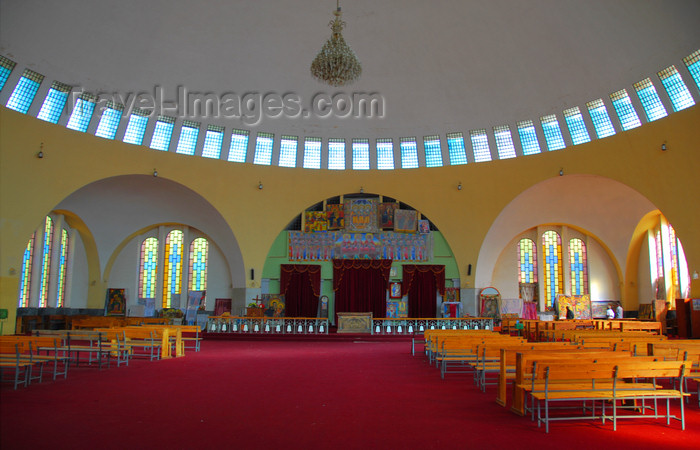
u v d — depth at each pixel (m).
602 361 7.06
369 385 10.25
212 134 27.14
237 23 23.30
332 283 28.44
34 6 19.52
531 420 7.29
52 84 21.75
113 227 27.97
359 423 7.08
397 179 28.31
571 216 27.73
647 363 7.11
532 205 27.23
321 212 28.41
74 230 27.42
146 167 25.11
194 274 29.61
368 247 28.34
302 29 23.95
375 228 28.30
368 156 28.59
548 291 28.88
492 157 27.14
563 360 6.99
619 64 21.81
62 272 26.89
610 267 28.45
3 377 10.80
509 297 29.09
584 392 7.17
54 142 22.17
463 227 27.61
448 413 7.72
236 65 24.80
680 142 20.94
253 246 27.62
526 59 23.88
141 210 27.77
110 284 28.98
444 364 11.48
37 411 7.64
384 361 14.55
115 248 28.77
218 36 23.62
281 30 23.91
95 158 23.50
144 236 29.48
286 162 28.41
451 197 27.80
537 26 22.59
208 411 7.74
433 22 23.78
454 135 27.62
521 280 29.17
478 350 10.20
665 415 7.57
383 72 25.92
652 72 21.14
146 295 29.31
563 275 28.70
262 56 24.75
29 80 21.22
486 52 24.39
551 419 7.27
